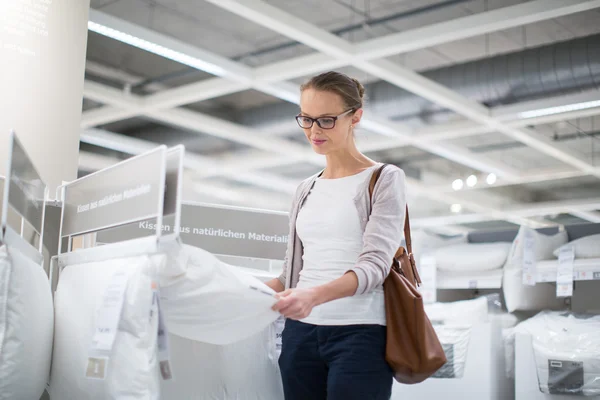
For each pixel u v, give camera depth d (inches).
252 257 102.6
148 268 65.1
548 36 291.3
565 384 133.1
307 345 70.6
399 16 278.7
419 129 343.9
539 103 292.7
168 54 256.4
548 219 553.9
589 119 369.4
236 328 69.9
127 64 329.7
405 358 67.8
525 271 151.2
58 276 93.0
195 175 446.0
